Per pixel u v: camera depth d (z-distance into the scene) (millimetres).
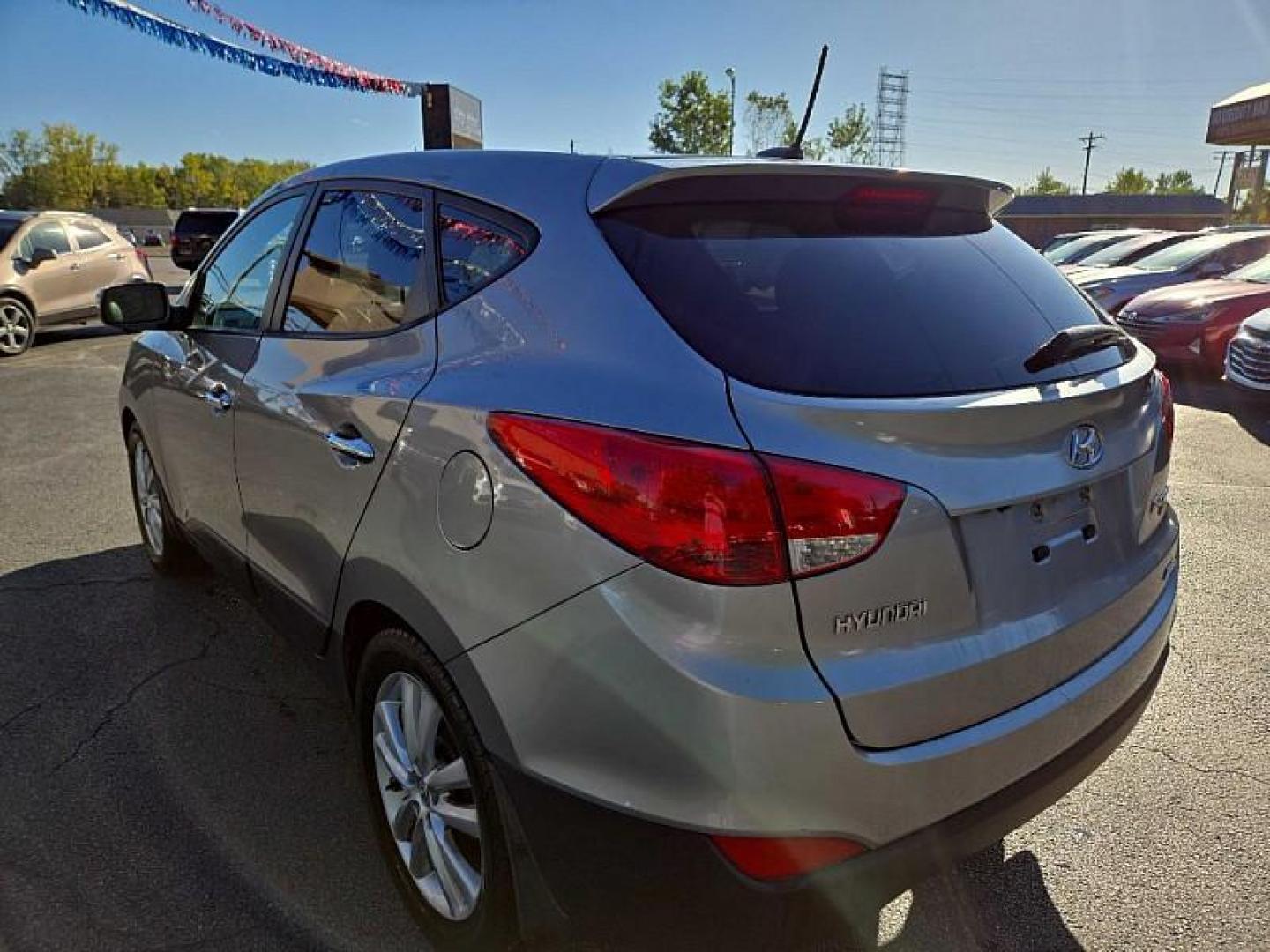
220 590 4098
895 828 1624
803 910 1562
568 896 1724
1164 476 2344
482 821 1869
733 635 1500
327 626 2420
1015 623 1773
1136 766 2889
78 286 12016
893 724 1594
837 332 1749
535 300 1883
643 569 1539
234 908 2264
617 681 1563
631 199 1888
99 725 3031
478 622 1781
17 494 5512
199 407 3096
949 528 1637
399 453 2000
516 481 1706
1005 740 1743
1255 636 3752
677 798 1534
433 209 2242
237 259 3139
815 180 2037
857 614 1556
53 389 9047
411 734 2119
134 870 2381
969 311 1963
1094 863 2473
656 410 1593
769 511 1494
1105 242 17219
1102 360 2098
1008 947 2195
